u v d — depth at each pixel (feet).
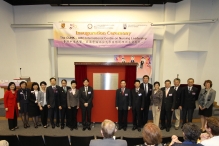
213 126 5.63
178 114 13.91
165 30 18.45
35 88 13.99
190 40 16.87
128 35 17.65
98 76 13.51
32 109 13.66
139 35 17.62
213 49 16.60
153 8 18.79
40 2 18.40
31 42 19.45
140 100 13.34
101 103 13.84
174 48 18.67
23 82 13.83
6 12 18.25
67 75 19.76
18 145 8.82
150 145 4.65
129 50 19.26
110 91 13.73
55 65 19.52
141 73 19.51
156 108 13.44
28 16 19.19
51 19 19.11
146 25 17.51
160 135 4.69
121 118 13.73
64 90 13.76
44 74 19.79
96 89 13.70
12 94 13.51
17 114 13.99
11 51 18.99
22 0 18.58
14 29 19.39
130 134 12.87
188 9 16.75
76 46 17.98
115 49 19.21
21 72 19.90
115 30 17.63
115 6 18.70
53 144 8.69
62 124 13.89
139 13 18.84
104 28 17.66
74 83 13.34
